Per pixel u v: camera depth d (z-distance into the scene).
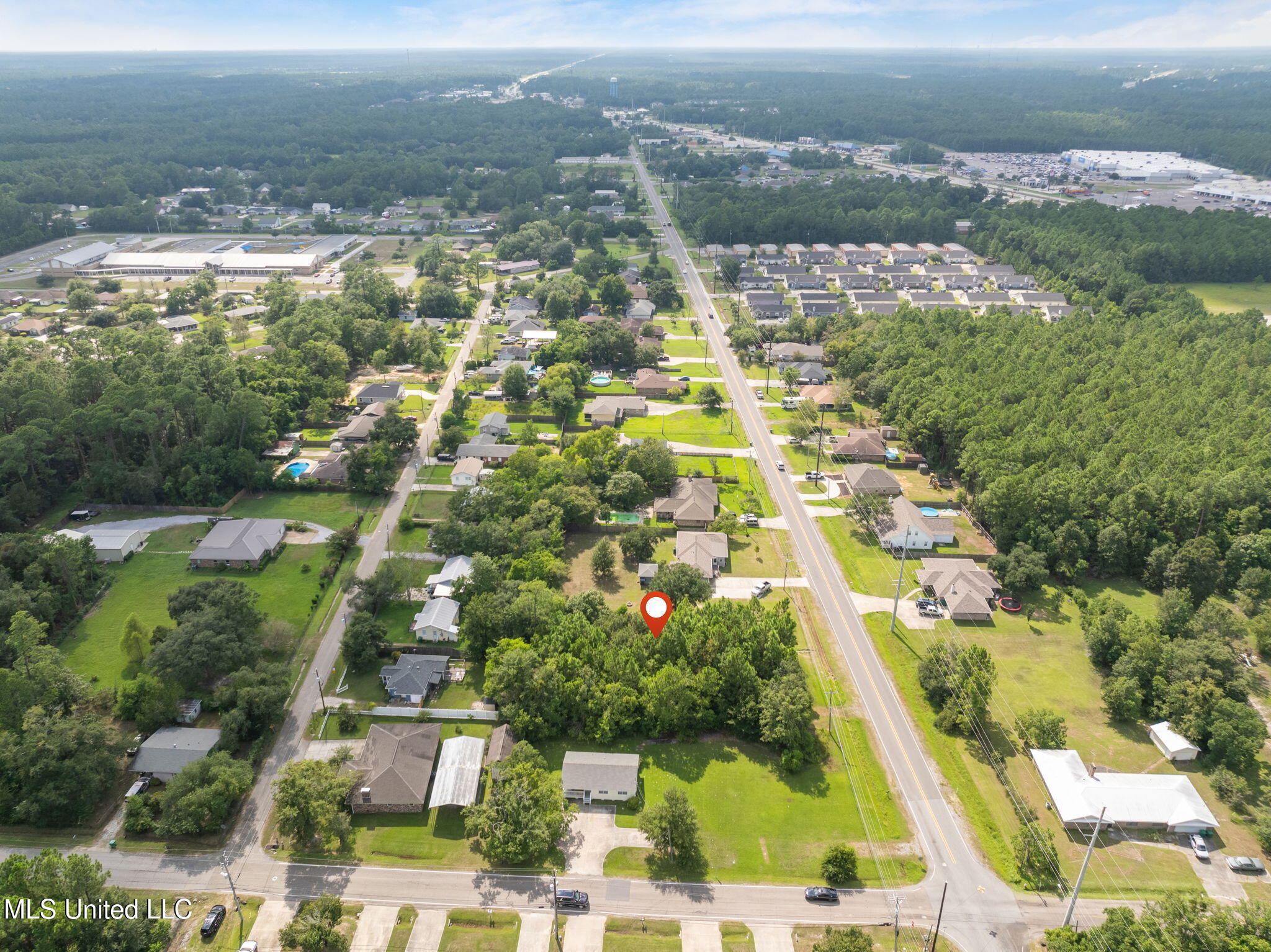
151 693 115.50
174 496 178.62
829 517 180.75
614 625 132.25
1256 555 155.50
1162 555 156.38
